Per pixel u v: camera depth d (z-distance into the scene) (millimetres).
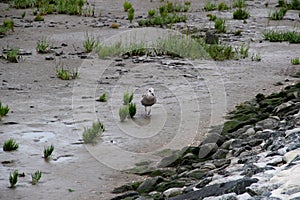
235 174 11945
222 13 49000
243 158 13453
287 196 9172
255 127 16688
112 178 14047
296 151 11844
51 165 14766
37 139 16766
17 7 48906
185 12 49281
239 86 23828
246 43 35375
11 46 32594
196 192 10914
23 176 13922
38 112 19531
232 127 17656
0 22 41125
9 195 12812
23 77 24969
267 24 43562
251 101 21094
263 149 14156
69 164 14891
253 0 58656
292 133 14445
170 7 49438
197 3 55000
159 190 12781
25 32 37406
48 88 23109
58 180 13789
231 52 30781
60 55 30266
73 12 46062
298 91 21109
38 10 47188
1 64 27547
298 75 26141
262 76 25906
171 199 11070
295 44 35688
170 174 14094
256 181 10273
